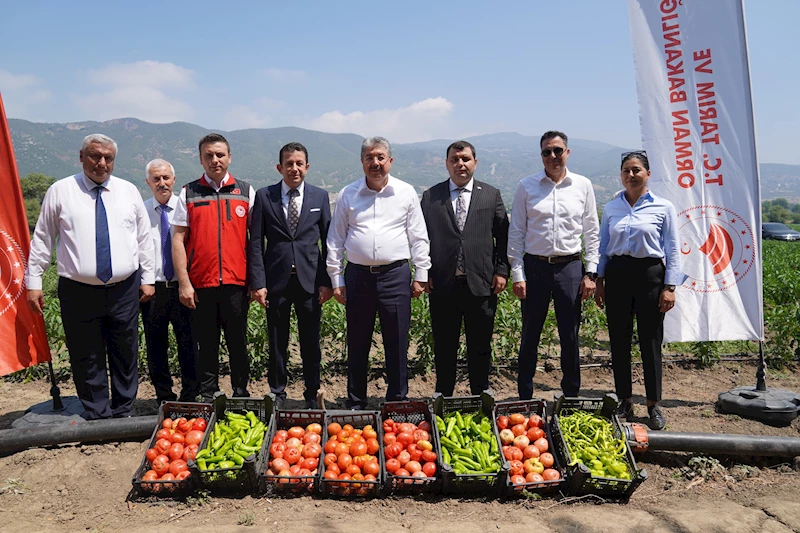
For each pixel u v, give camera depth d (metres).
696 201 5.98
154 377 5.91
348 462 4.23
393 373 5.46
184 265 5.30
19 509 3.96
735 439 4.77
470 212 5.40
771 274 12.58
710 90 5.83
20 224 5.19
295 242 5.38
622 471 4.19
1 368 5.11
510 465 4.14
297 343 8.48
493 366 7.58
